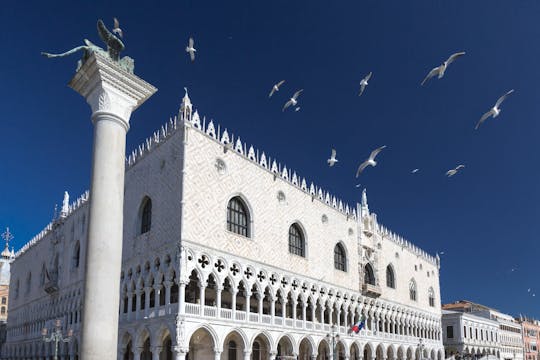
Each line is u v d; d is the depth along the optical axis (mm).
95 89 20734
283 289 57875
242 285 54906
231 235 51906
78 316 66062
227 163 53594
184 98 50781
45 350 75688
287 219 61562
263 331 52844
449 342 113312
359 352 70750
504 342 140875
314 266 64625
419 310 93688
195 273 51500
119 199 19969
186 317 43656
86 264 18953
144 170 54875
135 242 53062
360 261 76062
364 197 83125
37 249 90000
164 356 52500
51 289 76062
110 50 21359
